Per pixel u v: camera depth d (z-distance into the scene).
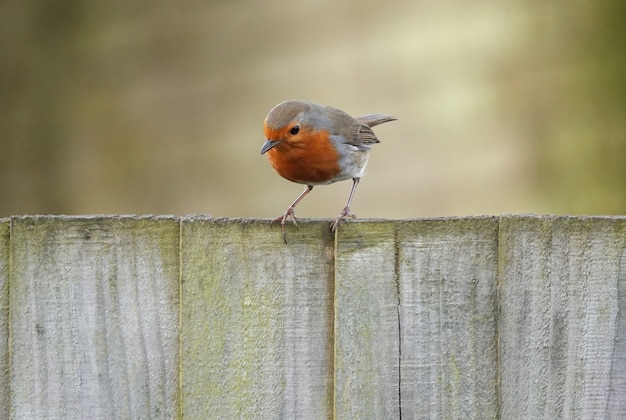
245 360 6.88
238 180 20.19
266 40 20.38
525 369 6.81
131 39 20.84
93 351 6.88
